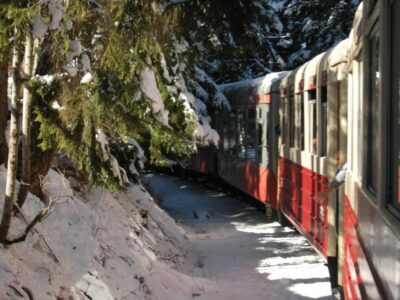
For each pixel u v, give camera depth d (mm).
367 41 4512
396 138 3285
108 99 5844
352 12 24141
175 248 11133
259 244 12422
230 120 18266
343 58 7102
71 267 6137
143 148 11867
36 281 5410
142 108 6648
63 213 6957
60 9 4918
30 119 5688
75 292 5816
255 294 8625
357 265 4926
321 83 8422
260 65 25609
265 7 9344
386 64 3484
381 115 3527
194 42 9461
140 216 10805
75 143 5777
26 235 5531
